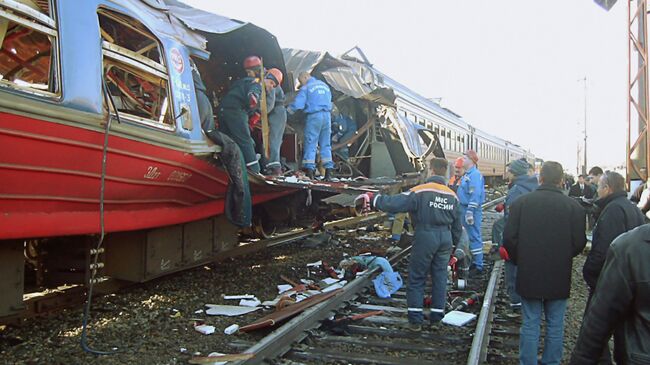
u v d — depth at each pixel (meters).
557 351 3.59
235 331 4.61
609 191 3.58
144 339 4.34
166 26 5.34
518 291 3.60
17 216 3.82
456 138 20.48
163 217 5.50
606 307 1.94
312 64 9.22
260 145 8.02
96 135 4.09
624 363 1.92
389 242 10.44
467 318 5.06
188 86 5.47
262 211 8.44
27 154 3.60
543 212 3.53
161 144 4.85
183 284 6.29
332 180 8.35
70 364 3.74
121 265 5.50
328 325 4.73
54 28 3.77
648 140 10.56
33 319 4.65
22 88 3.48
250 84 6.78
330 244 9.83
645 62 10.71
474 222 7.27
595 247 3.49
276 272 7.19
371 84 9.84
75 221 4.33
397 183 8.41
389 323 4.93
